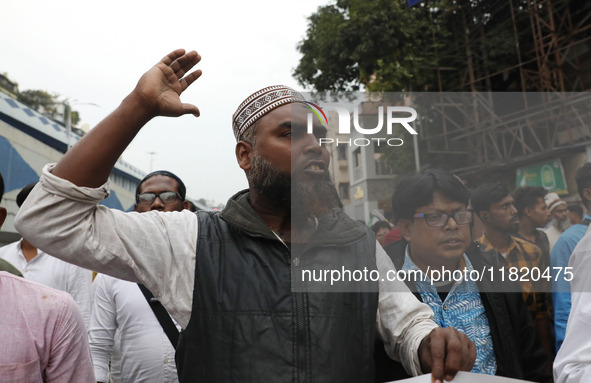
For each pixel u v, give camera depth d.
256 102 1.13
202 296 1.06
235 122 1.20
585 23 9.50
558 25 9.92
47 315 1.15
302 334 1.02
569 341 0.98
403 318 1.10
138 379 2.02
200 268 1.08
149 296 2.07
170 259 1.08
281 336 1.02
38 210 0.96
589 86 8.99
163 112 0.99
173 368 2.01
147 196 2.54
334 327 1.02
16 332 1.10
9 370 1.08
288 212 1.15
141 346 2.03
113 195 15.65
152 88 0.97
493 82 10.11
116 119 0.97
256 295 1.05
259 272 1.07
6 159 10.62
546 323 1.18
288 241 1.15
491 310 1.29
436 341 0.99
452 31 10.62
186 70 1.06
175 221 1.14
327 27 10.94
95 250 1.00
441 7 10.59
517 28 10.08
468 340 1.02
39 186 0.99
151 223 1.10
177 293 1.08
